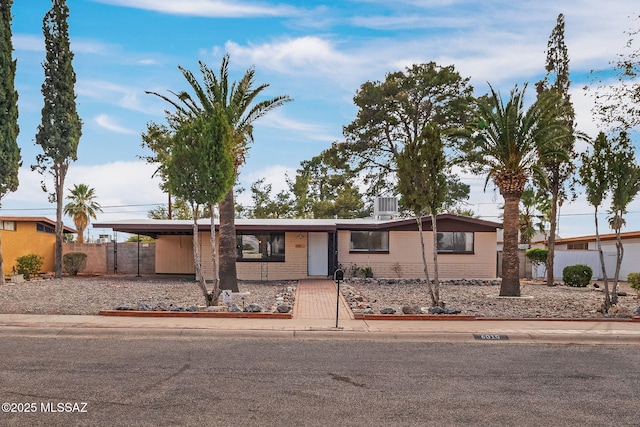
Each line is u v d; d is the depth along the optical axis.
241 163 18.89
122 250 30.08
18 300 15.85
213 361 8.59
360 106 35.78
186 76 18.00
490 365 8.59
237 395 6.73
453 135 20.41
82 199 46.28
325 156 38.25
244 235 25.97
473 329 11.54
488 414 6.12
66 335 10.83
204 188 14.13
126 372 7.80
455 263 26.27
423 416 6.03
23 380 7.32
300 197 50.81
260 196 51.25
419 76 34.84
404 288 21.80
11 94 23.33
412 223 26.00
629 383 7.55
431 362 8.76
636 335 11.02
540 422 5.88
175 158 14.30
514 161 19.16
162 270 29.03
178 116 20.33
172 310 13.26
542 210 39.00
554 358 9.18
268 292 19.55
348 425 5.70
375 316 12.77
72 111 26.78
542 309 15.45
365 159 38.00
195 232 14.52
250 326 11.54
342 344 10.20
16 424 5.60
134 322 11.85
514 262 19.03
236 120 18.44
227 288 18.89
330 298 17.30
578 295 20.47
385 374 7.90
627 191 14.91
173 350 9.42
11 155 23.25
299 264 26.06
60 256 26.28
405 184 15.05
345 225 25.81
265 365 8.36
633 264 30.12
